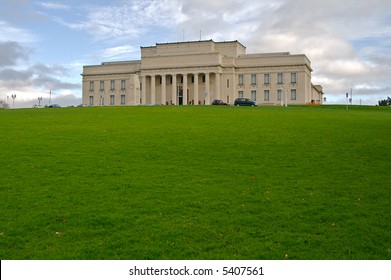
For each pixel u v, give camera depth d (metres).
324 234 14.76
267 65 136.12
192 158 25.38
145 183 20.33
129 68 149.50
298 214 16.50
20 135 33.50
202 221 15.87
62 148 28.20
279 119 45.88
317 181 20.62
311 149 28.00
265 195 18.61
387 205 17.33
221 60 137.00
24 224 15.68
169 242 14.24
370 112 63.44
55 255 13.44
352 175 21.59
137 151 27.22
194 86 137.38
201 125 39.62
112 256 13.40
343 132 35.53
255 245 13.99
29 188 19.62
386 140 31.44
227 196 18.48
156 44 143.75
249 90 138.00
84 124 40.50
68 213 16.67
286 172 22.25
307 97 138.62
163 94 139.88
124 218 16.14
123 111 56.09
